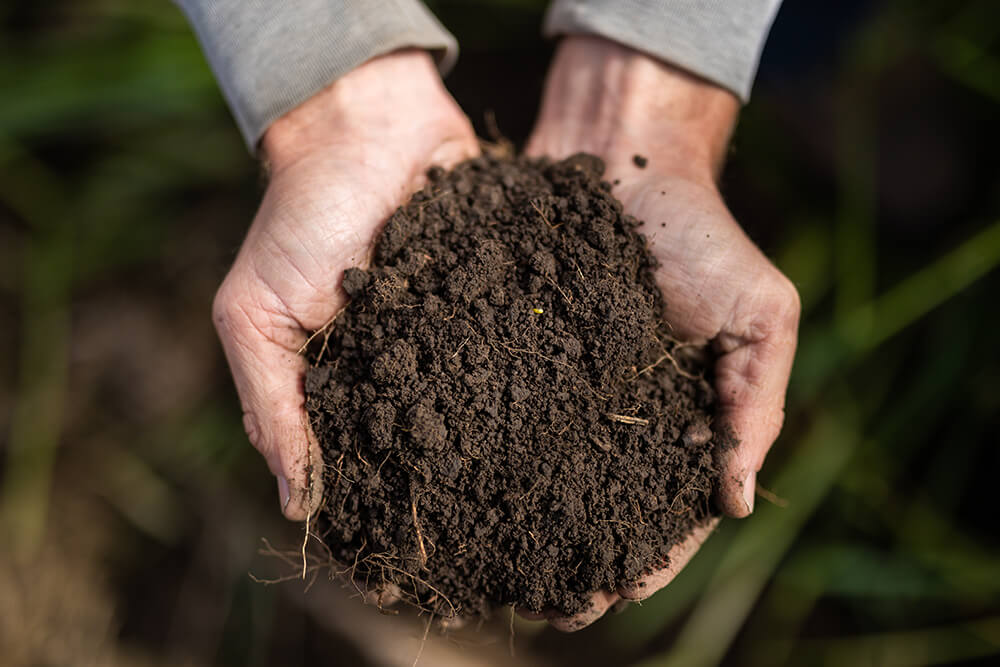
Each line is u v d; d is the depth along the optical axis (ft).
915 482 1.84
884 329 1.76
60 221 2.02
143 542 1.98
